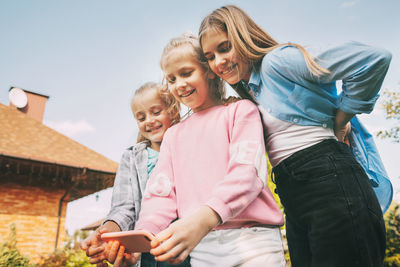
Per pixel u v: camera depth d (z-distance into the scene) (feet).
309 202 3.34
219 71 3.79
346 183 3.22
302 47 3.47
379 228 3.21
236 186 2.74
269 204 3.18
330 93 3.79
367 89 3.33
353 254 3.03
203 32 3.74
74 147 28.12
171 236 2.31
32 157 22.52
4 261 19.69
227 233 3.00
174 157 3.65
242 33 3.78
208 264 2.98
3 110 31.19
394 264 11.18
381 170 4.32
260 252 2.87
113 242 2.59
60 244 23.85
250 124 3.26
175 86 3.82
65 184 25.29
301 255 3.84
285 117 3.66
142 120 5.05
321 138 3.59
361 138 4.35
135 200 4.35
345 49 3.26
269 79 3.72
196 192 3.31
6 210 22.89
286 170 3.58
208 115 3.73
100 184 26.43
